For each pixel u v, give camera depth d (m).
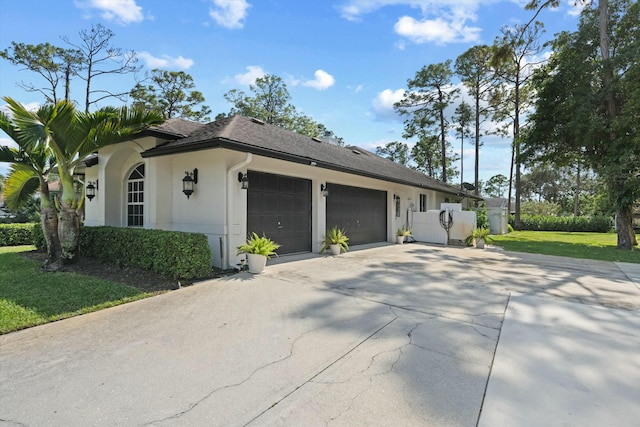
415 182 15.13
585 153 15.67
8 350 3.39
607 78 13.46
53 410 2.39
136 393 2.62
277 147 8.44
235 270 7.48
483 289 6.10
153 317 4.40
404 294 5.70
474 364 3.16
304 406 2.47
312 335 3.85
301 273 7.34
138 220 9.61
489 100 29.50
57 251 7.28
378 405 2.49
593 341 3.72
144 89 23.80
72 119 6.45
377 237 14.39
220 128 8.42
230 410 2.41
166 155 8.38
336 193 11.84
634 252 11.95
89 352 3.35
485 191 62.00
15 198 8.13
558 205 44.19
